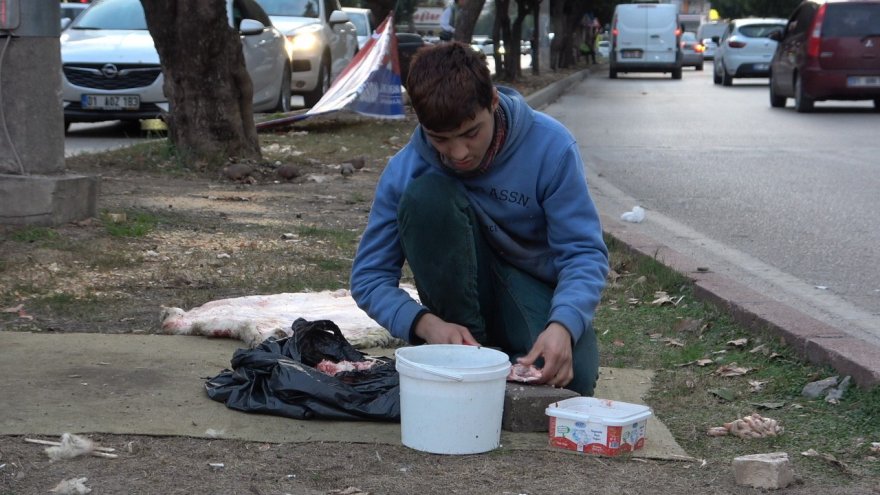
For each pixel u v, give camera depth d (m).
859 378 3.65
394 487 2.78
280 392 3.32
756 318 4.39
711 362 4.09
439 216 3.10
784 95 18.73
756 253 6.52
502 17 25.44
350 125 13.19
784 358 4.06
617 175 10.21
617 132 14.48
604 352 4.27
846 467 3.00
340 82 12.93
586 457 3.03
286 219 6.94
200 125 9.02
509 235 3.30
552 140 3.18
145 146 9.61
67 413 3.27
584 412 3.10
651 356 4.22
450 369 2.95
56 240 5.66
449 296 3.19
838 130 14.48
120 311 4.63
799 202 8.49
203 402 3.42
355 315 4.54
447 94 2.77
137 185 8.06
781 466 2.83
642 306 5.00
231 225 6.61
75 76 11.45
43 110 5.94
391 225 3.31
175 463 2.91
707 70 45.22
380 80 12.84
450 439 3.00
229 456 2.98
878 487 2.86
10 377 3.62
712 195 8.91
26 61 5.82
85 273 5.21
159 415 3.28
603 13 50.31
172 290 5.04
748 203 8.48
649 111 18.45
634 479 2.88
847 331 4.66
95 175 6.30
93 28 12.49
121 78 11.41
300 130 12.59
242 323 4.20
